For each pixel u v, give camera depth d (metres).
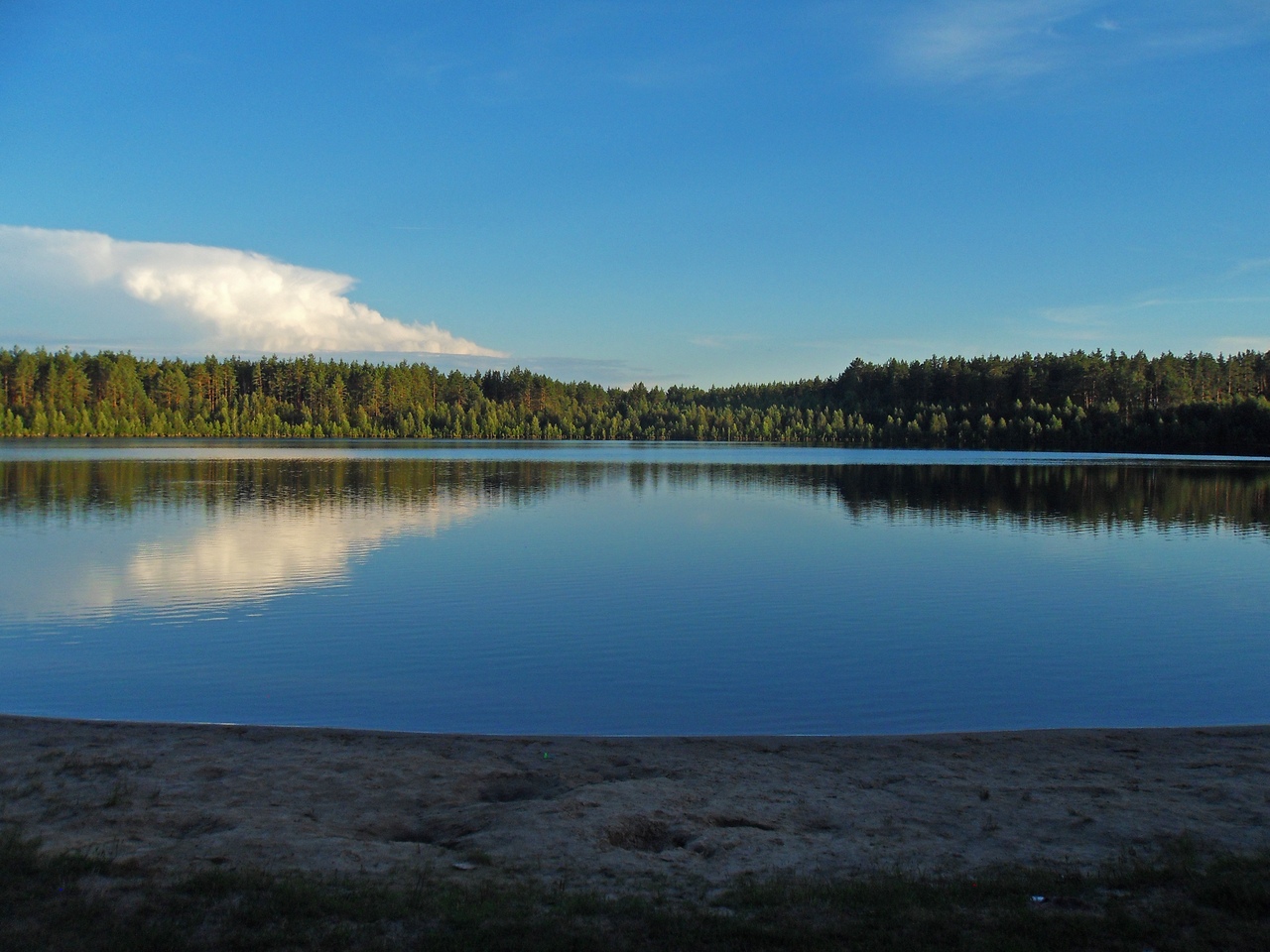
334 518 35.69
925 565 25.62
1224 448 120.06
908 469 78.62
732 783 8.80
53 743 9.77
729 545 29.44
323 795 8.36
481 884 6.34
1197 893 6.12
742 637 17.06
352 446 123.50
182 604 19.48
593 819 7.75
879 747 10.09
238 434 157.50
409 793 8.49
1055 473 72.81
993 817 7.89
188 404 159.38
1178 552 28.55
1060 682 14.40
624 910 5.89
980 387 162.75
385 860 6.81
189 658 15.24
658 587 21.91
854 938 5.56
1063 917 5.79
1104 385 147.12
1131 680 14.54
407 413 180.00
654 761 9.57
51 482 51.31
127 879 6.25
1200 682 14.48
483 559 25.95
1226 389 153.88
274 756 9.52
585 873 6.63
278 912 5.74
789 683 14.18
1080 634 17.58
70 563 24.38
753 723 12.34
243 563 24.77
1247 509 42.84
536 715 12.57
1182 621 18.73
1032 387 153.50
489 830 7.50
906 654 16.03
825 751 9.95
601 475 66.25
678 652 15.96
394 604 19.67
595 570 24.27
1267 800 8.27
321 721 12.15
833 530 34.03
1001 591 21.83
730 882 6.48
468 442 158.75
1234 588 22.42
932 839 7.39
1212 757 9.72
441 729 11.91
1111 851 7.11
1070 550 28.84
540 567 24.70
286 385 172.38
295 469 66.69
